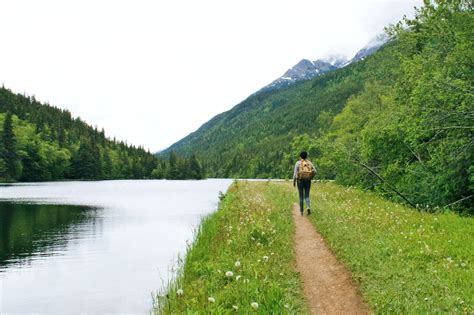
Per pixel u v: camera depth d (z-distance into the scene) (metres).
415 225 13.93
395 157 26.39
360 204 19.59
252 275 9.62
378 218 14.94
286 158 45.69
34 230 27.20
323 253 11.23
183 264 13.07
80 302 12.26
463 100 20.42
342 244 11.41
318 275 9.54
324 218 15.14
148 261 17.52
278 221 15.00
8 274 15.69
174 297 9.63
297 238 12.98
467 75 21.06
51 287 13.91
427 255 10.09
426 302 7.38
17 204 46.16
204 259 12.65
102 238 23.81
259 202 21.02
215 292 9.25
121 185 114.50
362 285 8.53
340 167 28.66
